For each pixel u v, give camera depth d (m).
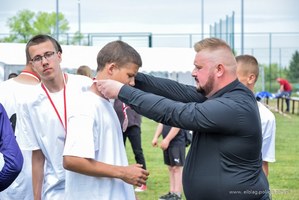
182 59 17.16
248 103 3.04
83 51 15.60
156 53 17.08
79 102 3.14
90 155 3.04
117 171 3.11
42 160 4.08
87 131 3.06
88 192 3.16
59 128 3.96
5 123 3.14
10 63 14.96
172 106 3.00
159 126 8.34
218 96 3.11
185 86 3.59
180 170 7.95
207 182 3.10
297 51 41.31
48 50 3.95
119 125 3.28
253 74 4.30
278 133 18.28
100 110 3.16
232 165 3.07
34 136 4.02
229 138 3.04
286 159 12.44
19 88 4.28
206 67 3.12
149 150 14.20
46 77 3.93
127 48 3.16
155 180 9.89
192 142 3.25
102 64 3.16
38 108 3.95
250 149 3.06
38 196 4.07
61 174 3.97
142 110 3.04
